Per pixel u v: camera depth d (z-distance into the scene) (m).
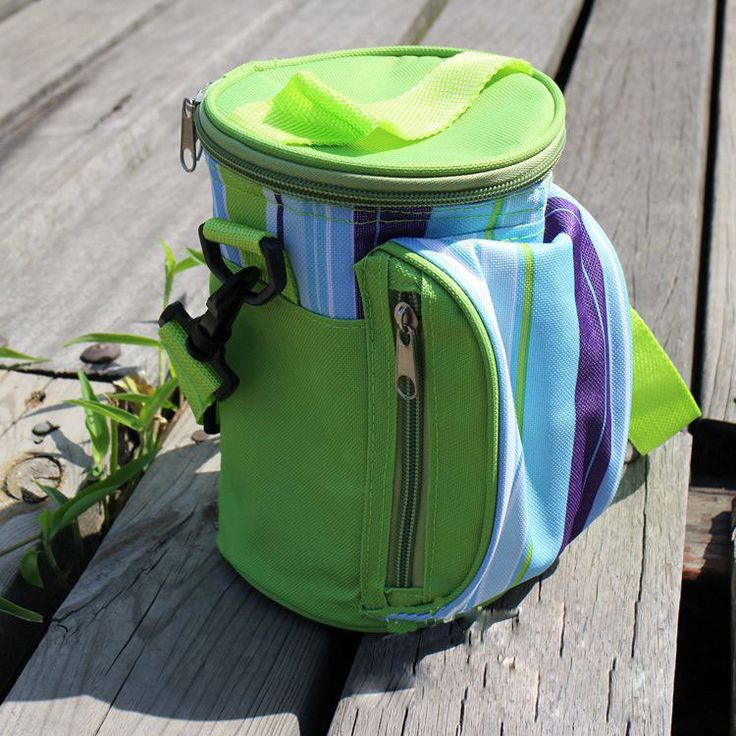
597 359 1.07
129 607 1.15
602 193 1.94
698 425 1.45
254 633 1.13
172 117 2.12
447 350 0.92
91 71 2.26
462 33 2.44
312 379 0.99
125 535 1.25
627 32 2.58
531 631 1.12
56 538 1.26
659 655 1.09
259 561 1.14
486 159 0.91
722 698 1.33
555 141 0.98
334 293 0.94
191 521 1.27
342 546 1.06
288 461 1.06
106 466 1.38
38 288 1.68
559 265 0.99
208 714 1.04
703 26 2.60
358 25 2.46
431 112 1.02
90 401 1.34
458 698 1.05
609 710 1.04
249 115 0.98
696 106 2.23
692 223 1.84
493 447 0.95
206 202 1.90
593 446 1.09
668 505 1.27
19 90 2.15
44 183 1.85
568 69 2.60
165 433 1.44
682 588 1.30
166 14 2.55
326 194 0.90
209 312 0.99
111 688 1.06
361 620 1.10
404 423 0.97
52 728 1.02
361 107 0.96
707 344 1.58
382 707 1.04
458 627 1.12
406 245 0.91
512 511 1.01
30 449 1.39
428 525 1.01
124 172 2.00
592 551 1.21
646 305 1.63
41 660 1.09
